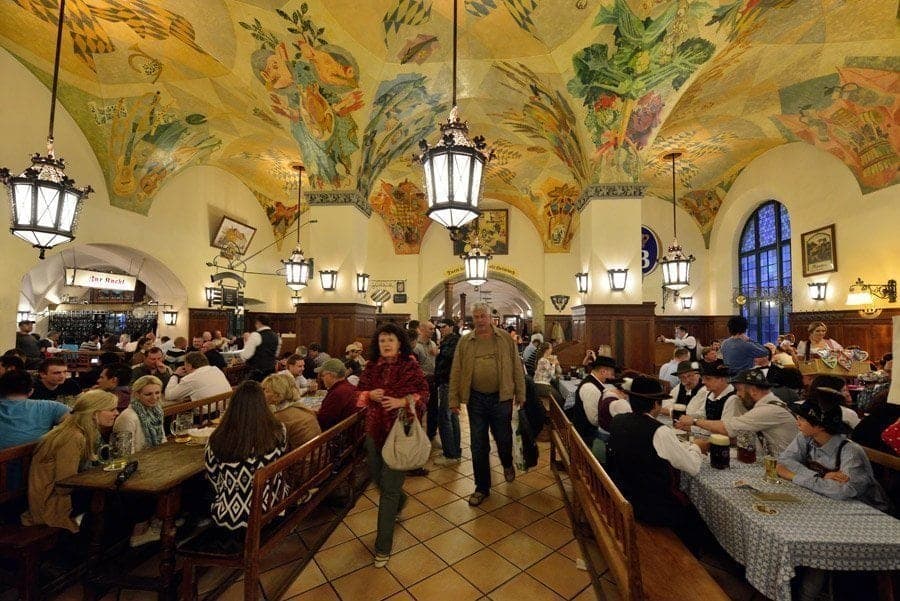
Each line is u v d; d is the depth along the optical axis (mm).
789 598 2020
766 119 9430
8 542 2473
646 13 5824
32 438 3219
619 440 3006
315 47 6707
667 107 7020
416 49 6945
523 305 26906
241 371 8555
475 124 10008
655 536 2604
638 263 7445
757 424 3277
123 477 2469
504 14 6266
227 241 13008
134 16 6402
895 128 7602
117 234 9250
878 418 3336
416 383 3262
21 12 6348
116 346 11461
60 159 4207
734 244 13578
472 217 3336
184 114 8891
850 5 6047
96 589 2602
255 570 2281
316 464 3229
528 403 4695
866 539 2014
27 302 14438
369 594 2656
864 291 8344
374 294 16234
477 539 3338
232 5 6168
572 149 8125
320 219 8430
